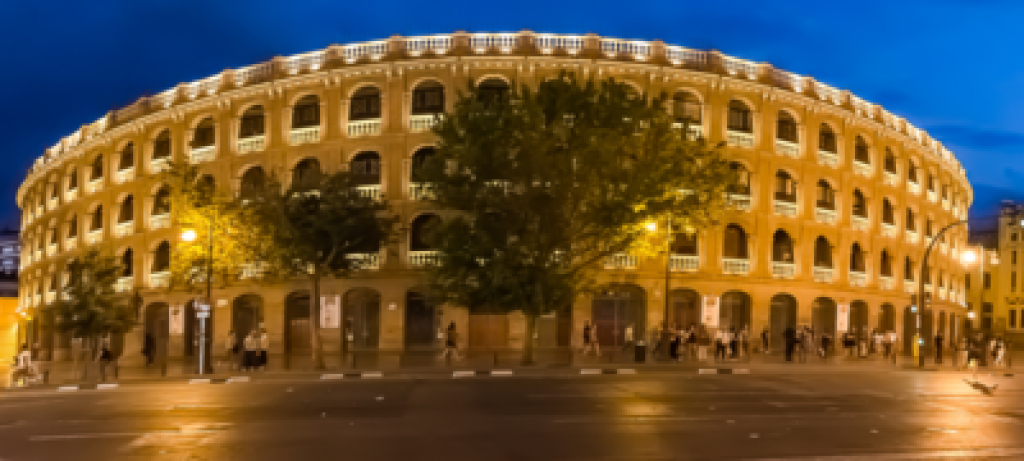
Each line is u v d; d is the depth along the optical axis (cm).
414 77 4000
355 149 4022
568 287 2906
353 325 4041
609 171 2834
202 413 1633
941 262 5528
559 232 2920
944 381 2581
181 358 4134
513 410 1633
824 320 4541
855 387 2253
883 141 4859
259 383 2516
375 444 1209
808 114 4438
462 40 3994
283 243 3022
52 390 2495
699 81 4134
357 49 4116
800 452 1145
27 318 6009
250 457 1105
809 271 4369
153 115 4591
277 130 4188
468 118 2870
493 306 2869
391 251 3928
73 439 1298
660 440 1239
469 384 2303
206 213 3066
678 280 4009
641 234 2928
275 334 4050
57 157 5525
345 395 2002
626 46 4094
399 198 3925
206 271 3112
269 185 3161
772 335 4344
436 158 2942
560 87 2908
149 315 4584
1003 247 8388
